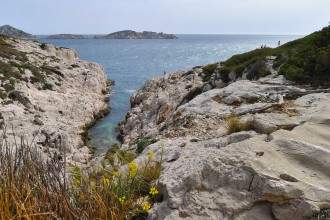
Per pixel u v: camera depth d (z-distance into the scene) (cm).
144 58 12256
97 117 3522
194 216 490
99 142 2700
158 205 536
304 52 1544
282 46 2564
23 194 427
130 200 511
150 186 607
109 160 763
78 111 3359
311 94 1093
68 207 422
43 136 2250
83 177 535
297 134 685
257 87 1370
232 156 578
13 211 419
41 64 4625
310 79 1352
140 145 1088
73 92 4041
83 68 5128
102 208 442
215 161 568
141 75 7262
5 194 411
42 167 468
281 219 472
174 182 560
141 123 2498
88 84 4547
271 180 502
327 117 772
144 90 3688
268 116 831
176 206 512
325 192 492
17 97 2988
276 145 631
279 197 484
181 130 1096
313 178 536
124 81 6247
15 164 466
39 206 415
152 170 652
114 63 10144
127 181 569
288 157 593
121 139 2655
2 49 4769
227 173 539
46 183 446
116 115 3706
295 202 478
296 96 1172
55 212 406
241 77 2088
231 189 519
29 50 5631
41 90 3600
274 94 1227
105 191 498
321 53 1366
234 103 1273
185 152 759
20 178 444
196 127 1081
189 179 546
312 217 464
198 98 1465
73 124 3012
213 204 502
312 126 735
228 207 491
